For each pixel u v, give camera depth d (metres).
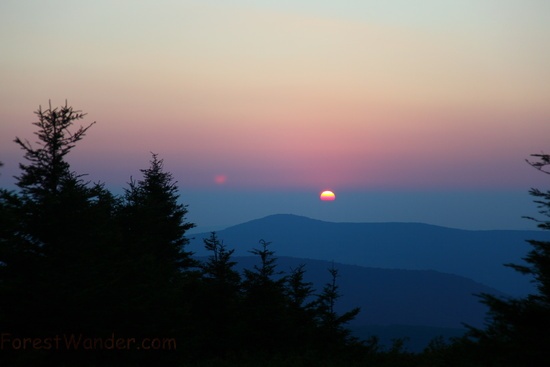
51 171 28.38
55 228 27.12
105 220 29.89
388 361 37.62
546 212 20.38
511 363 19.80
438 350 33.47
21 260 26.02
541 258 20.27
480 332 20.92
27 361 23.52
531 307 20.16
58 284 25.75
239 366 36.78
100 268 28.02
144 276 32.72
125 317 28.81
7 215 25.34
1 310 24.94
